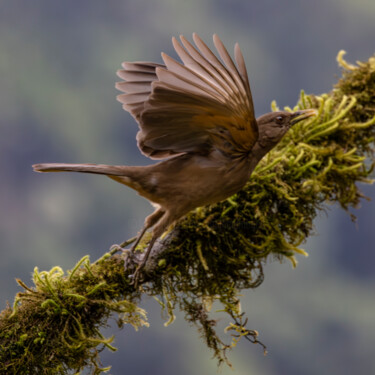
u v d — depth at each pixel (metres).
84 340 4.93
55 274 5.16
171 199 5.32
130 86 5.62
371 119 5.99
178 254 5.38
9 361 4.85
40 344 4.91
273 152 5.79
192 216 5.43
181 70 4.69
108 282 5.18
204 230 5.40
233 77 4.66
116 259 5.28
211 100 4.80
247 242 5.45
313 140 5.91
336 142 5.96
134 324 5.20
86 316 5.07
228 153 5.25
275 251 5.59
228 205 5.46
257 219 5.48
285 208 5.61
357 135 6.04
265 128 5.48
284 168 5.71
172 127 5.09
